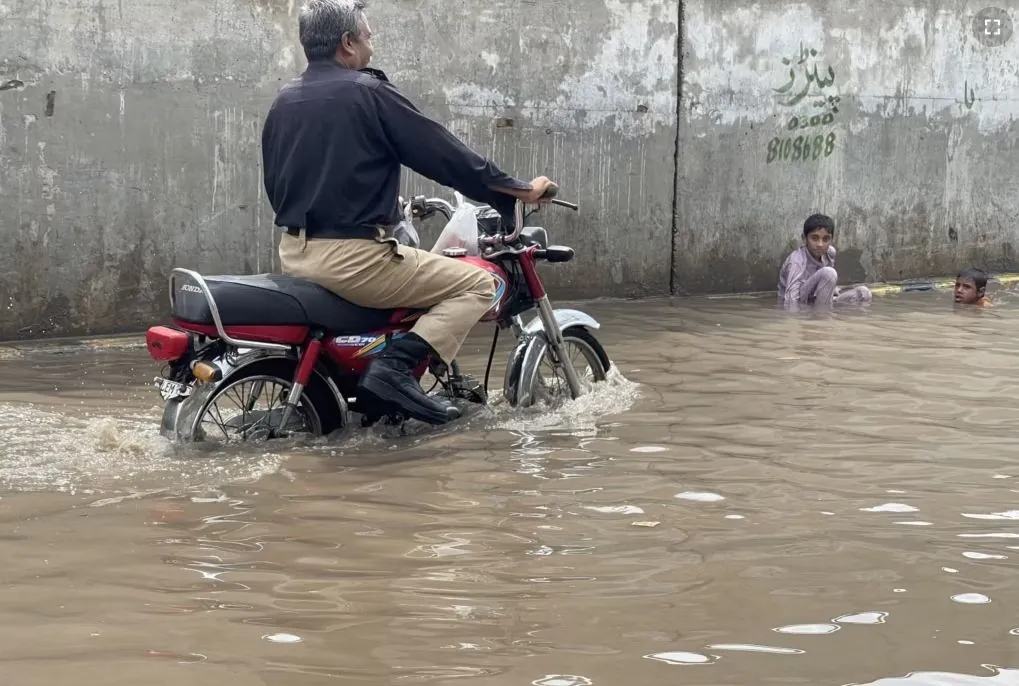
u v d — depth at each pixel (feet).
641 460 14.35
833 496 12.94
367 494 12.86
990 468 14.10
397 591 10.05
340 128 14.67
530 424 16.14
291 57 24.89
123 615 9.46
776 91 30.81
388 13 25.98
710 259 30.53
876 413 16.89
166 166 23.82
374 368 15.07
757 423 16.24
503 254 16.65
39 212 22.74
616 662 8.67
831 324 25.14
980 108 33.81
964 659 8.79
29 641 8.93
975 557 11.03
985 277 28.45
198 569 10.52
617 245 29.25
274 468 13.80
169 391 14.58
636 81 28.96
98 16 22.85
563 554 11.03
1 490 12.76
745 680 8.39
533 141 27.91
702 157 30.07
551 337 17.12
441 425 15.97
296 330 14.75
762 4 30.32
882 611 9.70
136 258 23.76
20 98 22.30
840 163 31.99
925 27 32.65
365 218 14.83
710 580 10.37
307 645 8.92
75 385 18.81
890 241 33.01
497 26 27.20
